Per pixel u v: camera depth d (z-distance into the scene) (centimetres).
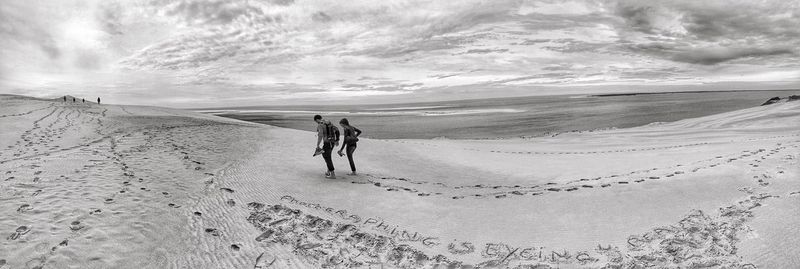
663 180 1034
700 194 907
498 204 974
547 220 854
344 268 661
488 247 746
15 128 2195
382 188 1118
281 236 759
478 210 938
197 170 1142
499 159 1747
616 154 1822
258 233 761
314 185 1116
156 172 1081
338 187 1110
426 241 775
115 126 2272
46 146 1634
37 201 767
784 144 1495
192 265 617
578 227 808
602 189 1015
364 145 1872
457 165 1568
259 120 12781
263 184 1071
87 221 696
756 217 748
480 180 1315
